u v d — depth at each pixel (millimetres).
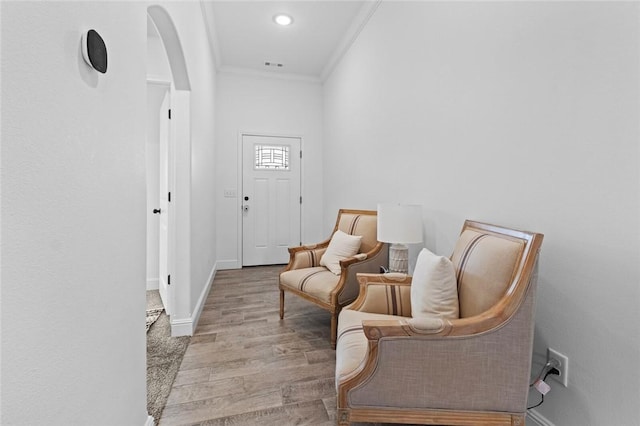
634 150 899
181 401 1445
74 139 681
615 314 947
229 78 4180
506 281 1034
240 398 1473
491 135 1463
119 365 931
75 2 679
